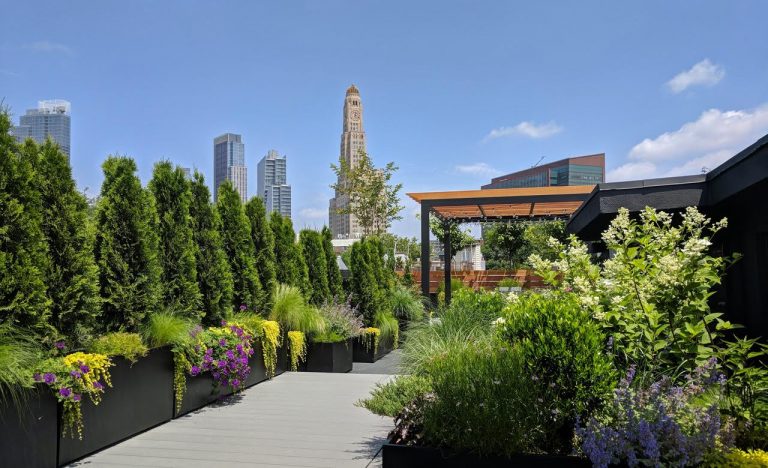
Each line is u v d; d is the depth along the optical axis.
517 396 3.29
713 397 3.39
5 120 3.92
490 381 3.44
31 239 3.96
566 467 3.11
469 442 3.21
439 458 3.25
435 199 12.30
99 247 5.00
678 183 5.69
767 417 3.27
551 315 3.71
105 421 4.18
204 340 5.64
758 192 5.33
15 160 3.96
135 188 5.23
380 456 3.96
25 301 3.81
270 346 7.36
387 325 11.01
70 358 3.96
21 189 3.98
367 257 11.13
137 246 5.20
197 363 5.42
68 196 4.41
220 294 6.55
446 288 15.30
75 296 4.32
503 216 14.81
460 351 4.46
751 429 3.18
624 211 4.79
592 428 3.09
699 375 3.43
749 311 5.72
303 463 3.81
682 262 4.04
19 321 3.84
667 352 3.95
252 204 8.17
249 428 4.81
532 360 3.58
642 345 4.03
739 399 3.39
